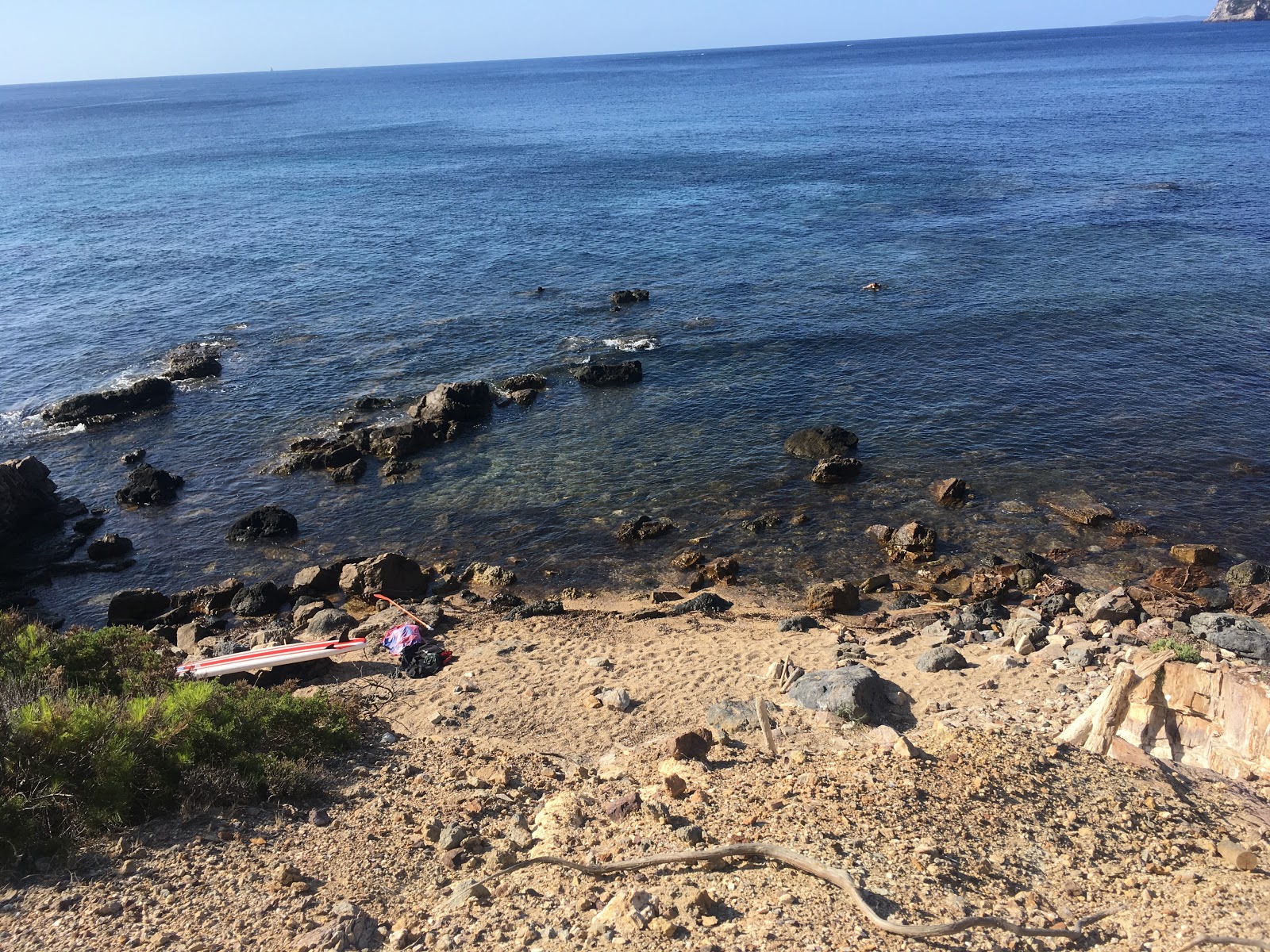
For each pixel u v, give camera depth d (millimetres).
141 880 9289
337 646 18375
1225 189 64875
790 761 12398
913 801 10328
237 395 39000
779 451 32250
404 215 72375
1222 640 18266
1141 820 9984
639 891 8312
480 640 20328
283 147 124312
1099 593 22719
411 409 36281
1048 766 11289
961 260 52031
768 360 40062
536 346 43000
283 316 48656
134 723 11508
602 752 14258
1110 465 29719
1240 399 33531
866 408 35094
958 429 32938
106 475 32969
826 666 17438
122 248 63531
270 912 8703
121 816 10414
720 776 11891
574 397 37719
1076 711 14344
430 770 12867
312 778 11992
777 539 26719
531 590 24781
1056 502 27688
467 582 25406
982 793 10484
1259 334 38969
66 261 59906
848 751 12500
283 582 26047
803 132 114250
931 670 16812
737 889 8531
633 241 61031
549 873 9320
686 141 111938
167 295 52500
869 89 180000
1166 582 23078
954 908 8023
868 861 8922
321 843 10273
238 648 20391
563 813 10742
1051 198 65938
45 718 10859
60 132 163625
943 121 115750
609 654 18797
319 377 40562
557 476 31391
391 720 15562
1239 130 90562
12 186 92188
